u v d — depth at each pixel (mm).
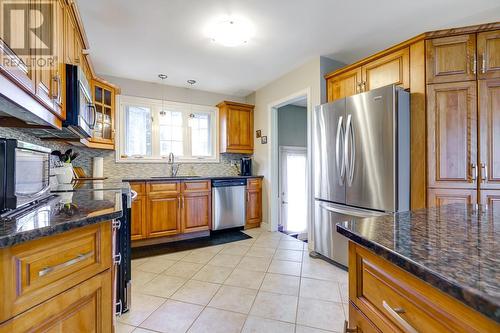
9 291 653
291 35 2510
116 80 3570
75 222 819
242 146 4258
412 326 528
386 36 2549
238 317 1708
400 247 587
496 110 1897
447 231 737
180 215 3408
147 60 3057
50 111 1266
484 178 1900
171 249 3100
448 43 2018
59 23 1358
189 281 2236
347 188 2393
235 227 3873
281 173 4820
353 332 754
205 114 4309
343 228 781
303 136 5129
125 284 1751
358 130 2291
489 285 396
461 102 1973
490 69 1914
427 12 2162
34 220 818
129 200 1788
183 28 2357
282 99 3604
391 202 2031
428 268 467
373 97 2164
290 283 2191
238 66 3264
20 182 947
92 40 2576
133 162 3656
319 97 2971
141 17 2176
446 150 2000
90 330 912
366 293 707
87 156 3383
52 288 767
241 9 2082
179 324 1633
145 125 3797
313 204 3020
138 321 1661
